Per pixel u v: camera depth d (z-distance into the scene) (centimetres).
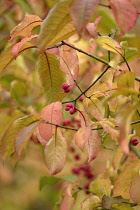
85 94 100
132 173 97
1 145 91
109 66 97
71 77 95
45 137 90
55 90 101
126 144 70
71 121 132
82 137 88
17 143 85
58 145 90
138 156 125
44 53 97
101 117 93
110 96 77
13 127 89
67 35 86
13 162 120
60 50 95
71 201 113
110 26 128
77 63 95
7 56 93
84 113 93
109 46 95
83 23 72
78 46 136
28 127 87
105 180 117
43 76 100
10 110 138
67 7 77
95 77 136
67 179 138
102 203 101
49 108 91
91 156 90
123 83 91
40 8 134
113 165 109
